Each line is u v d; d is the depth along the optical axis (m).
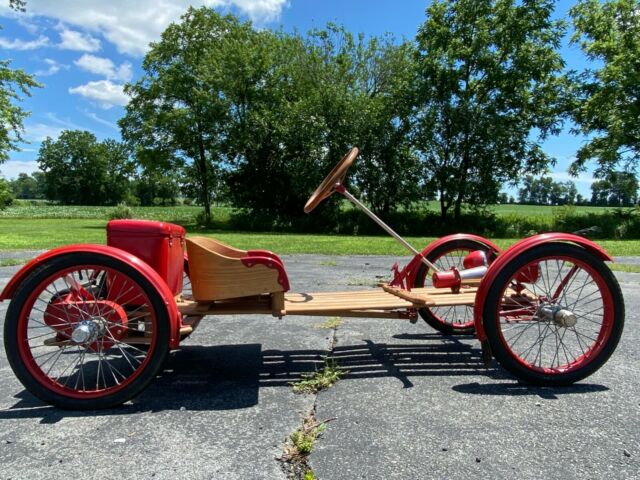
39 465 2.05
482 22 23.83
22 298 2.59
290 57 29.66
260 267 2.94
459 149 24.84
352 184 26.05
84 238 15.61
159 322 2.66
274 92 28.88
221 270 2.92
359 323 4.59
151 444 2.23
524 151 24.44
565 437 2.26
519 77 23.81
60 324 2.76
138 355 3.62
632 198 23.45
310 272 7.93
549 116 24.55
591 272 2.97
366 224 25.45
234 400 2.75
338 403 2.68
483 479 1.91
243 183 29.19
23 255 10.52
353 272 7.94
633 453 2.11
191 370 3.29
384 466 2.00
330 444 2.20
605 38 23.38
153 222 3.01
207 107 28.17
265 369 3.29
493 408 2.60
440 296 3.35
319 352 3.67
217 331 4.31
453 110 23.94
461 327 4.14
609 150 22.23
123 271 2.65
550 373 2.91
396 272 3.82
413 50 26.30
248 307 3.05
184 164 30.78
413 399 2.73
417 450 2.14
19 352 2.59
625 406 2.62
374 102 25.78
